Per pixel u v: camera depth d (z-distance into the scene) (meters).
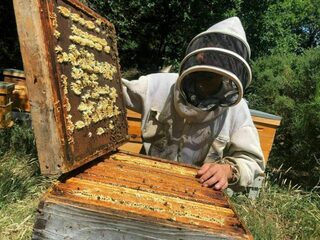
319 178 2.54
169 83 1.06
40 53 0.58
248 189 2.07
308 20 10.74
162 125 1.04
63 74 0.65
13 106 2.61
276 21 6.20
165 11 6.22
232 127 1.03
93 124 0.76
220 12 5.85
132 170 0.80
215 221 0.60
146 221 0.54
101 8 5.50
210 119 0.96
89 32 0.82
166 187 0.73
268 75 3.79
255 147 1.01
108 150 0.83
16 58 4.92
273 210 2.03
